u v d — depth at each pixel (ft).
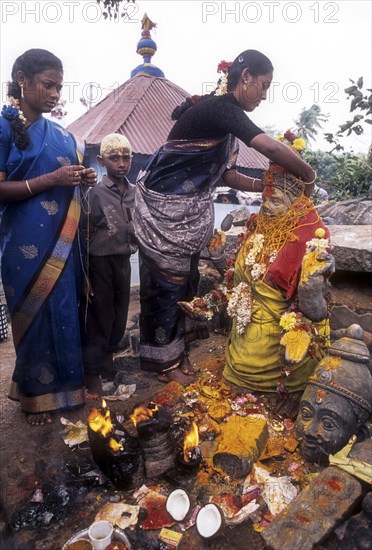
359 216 13.57
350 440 6.70
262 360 8.29
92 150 10.94
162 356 9.20
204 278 12.64
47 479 7.12
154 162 8.61
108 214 9.38
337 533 5.64
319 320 7.64
